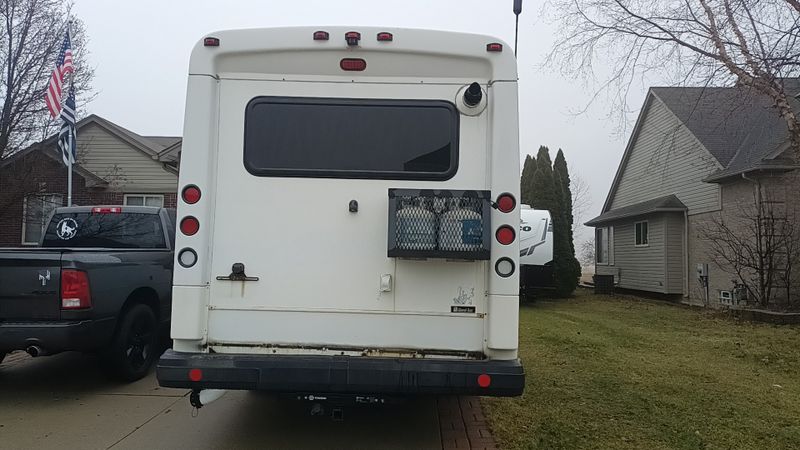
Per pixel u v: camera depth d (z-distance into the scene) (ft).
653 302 52.85
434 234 11.80
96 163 60.75
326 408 12.70
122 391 18.78
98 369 21.80
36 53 48.44
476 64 12.56
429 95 12.60
